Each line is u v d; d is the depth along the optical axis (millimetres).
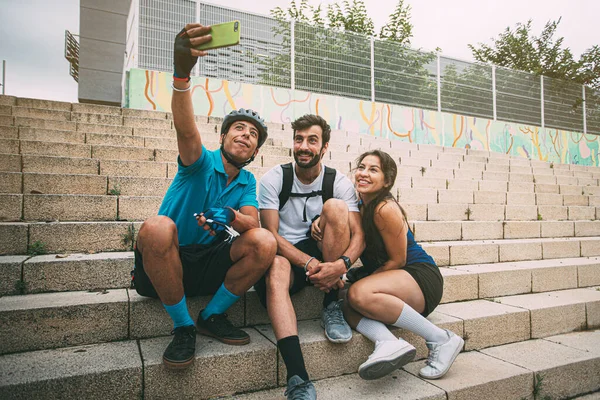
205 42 1578
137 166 3510
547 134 11219
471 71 10469
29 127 3975
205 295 2098
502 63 16438
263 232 1851
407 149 6852
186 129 1729
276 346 1888
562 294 3195
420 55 9828
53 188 2943
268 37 8273
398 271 2139
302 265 2039
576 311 2873
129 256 2328
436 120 9734
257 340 1968
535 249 3832
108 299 1968
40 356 1715
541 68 15281
